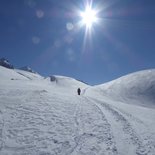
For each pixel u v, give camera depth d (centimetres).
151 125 1700
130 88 7138
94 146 1130
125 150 1112
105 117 1738
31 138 1161
